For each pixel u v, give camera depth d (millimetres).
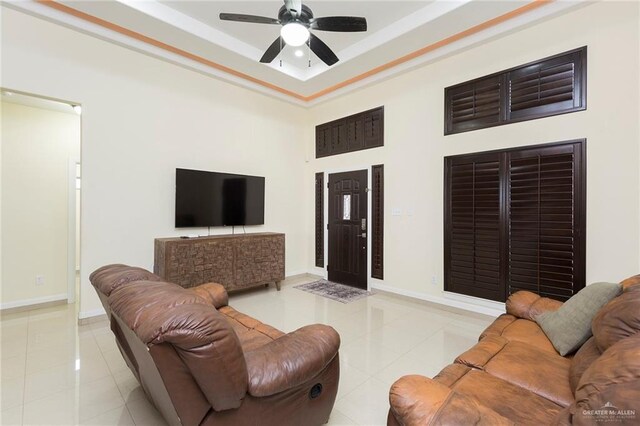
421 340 2996
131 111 3678
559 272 3049
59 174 3959
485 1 2951
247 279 4332
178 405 1215
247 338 2084
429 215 4055
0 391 2119
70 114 4027
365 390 2184
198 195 4211
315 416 1664
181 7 3332
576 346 1720
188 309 1172
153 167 3865
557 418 997
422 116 4117
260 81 4820
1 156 3588
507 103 3383
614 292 1746
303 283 5215
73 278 4051
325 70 4457
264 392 1367
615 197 2770
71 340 2922
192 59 4078
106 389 2162
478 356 1694
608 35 2797
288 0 2566
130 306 1294
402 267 4348
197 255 3826
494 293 3488
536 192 3188
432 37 3574
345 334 3139
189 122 4191
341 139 5207
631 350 985
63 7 3064
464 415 1012
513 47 3332
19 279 3715
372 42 3809
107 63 3492
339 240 5215
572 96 2986
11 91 2961
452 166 3818
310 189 5762
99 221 3455
